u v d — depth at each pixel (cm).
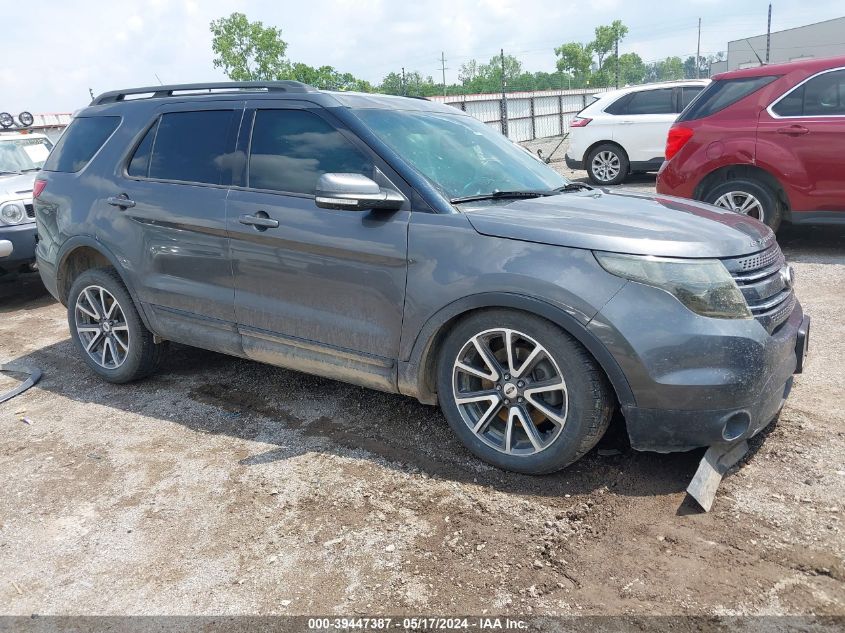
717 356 264
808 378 386
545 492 288
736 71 675
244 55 5703
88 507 301
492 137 409
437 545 258
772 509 266
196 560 259
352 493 298
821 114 620
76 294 447
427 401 328
